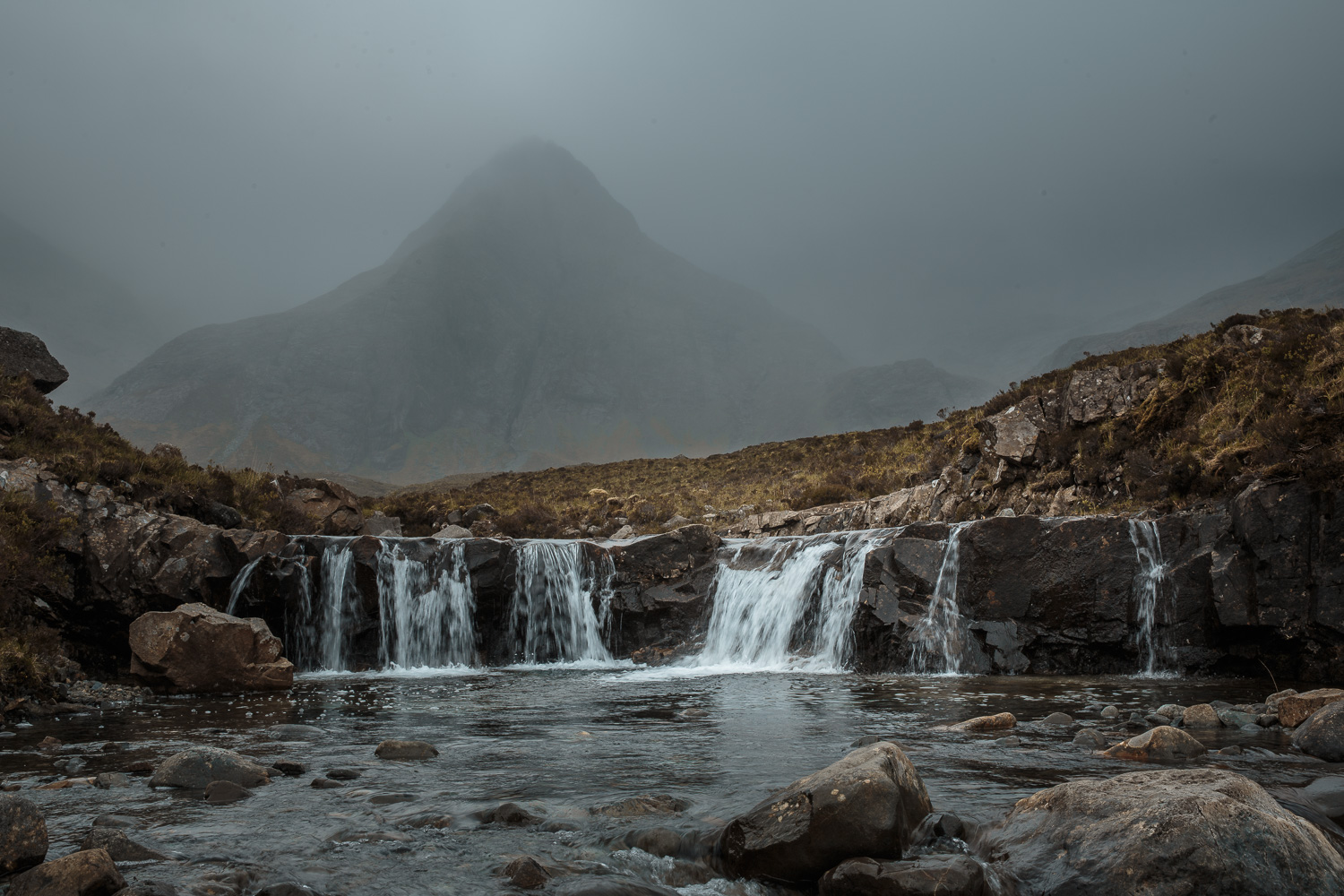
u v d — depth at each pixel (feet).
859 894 14.30
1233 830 14.01
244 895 14.73
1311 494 47.85
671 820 19.22
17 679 40.09
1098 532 55.83
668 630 73.15
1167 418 71.10
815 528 98.32
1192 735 28.68
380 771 25.26
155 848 17.25
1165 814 14.69
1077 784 17.22
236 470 86.12
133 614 55.01
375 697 45.70
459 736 32.24
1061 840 15.52
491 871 15.93
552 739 31.17
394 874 15.72
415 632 69.51
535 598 74.64
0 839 15.39
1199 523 53.67
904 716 36.06
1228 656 51.08
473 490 181.98
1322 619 45.98
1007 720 31.32
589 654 74.08
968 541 59.41
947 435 112.78
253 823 19.39
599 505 144.97
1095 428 76.33
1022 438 80.43
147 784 23.48
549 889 14.92
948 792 20.99
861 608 61.31
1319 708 28.22
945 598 59.52
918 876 14.02
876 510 93.40
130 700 43.83
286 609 63.82
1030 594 56.75
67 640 53.01
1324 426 51.52
